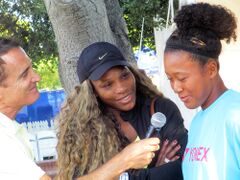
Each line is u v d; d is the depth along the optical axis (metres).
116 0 4.31
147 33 8.33
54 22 3.40
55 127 2.32
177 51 1.58
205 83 1.60
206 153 1.60
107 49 2.19
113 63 2.15
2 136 1.93
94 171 1.93
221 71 4.02
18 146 1.95
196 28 1.61
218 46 1.61
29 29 8.38
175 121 2.26
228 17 1.64
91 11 3.36
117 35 4.27
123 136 2.20
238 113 1.53
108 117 2.20
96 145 2.10
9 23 8.10
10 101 2.04
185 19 1.63
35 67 8.79
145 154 1.83
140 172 2.09
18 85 2.02
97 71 2.13
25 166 1.88
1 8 8.05
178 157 2.18
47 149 8.20
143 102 2.31
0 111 2.04
